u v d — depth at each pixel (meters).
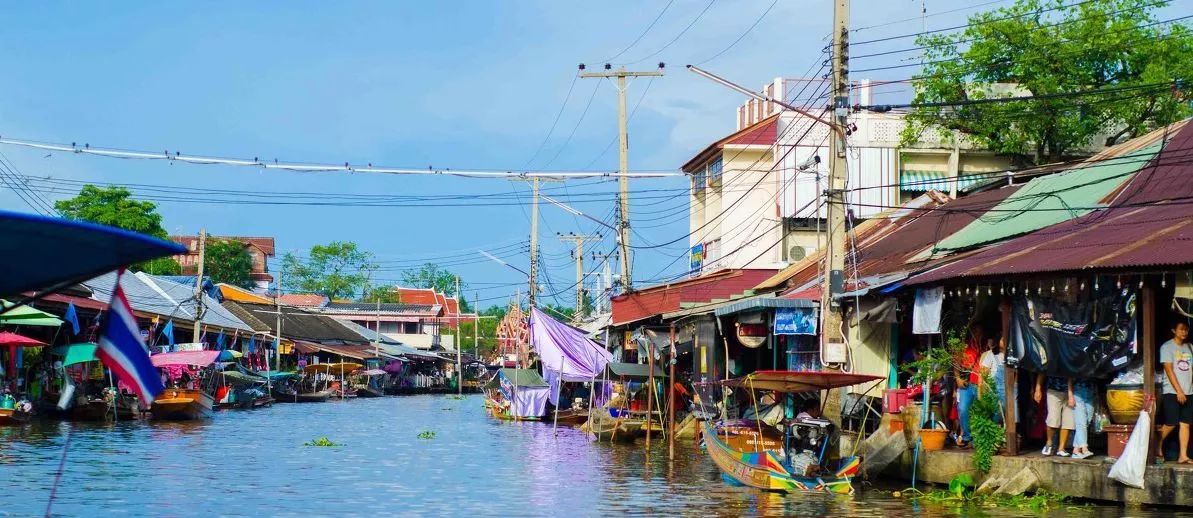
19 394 33.59
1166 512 13.98
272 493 18.16
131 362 8.45
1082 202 20.59
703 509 16.09
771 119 37.53
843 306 21.27
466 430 36.41
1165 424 14.60
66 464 21.94
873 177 33.88
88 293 37.16
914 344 22.14
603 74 35.22
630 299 36.06
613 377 32.06
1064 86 31.75
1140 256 14.45
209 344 51.28
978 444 16.52
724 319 27.25
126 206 57.62
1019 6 32.66
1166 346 14.57
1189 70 30.25
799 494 17.66
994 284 16.73
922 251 23.58
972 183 33.25
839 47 20.03
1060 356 15.49
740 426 21.11
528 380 43.38
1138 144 22.58
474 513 15.91
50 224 7.56
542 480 20.33
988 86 32.31
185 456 24.48
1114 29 31.67
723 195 37.81
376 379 79.81
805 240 35.12
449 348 103.19
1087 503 15.02
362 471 21.98
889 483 18.67
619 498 17.52
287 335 66.00
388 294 104.56
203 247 44.28
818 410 19.80
